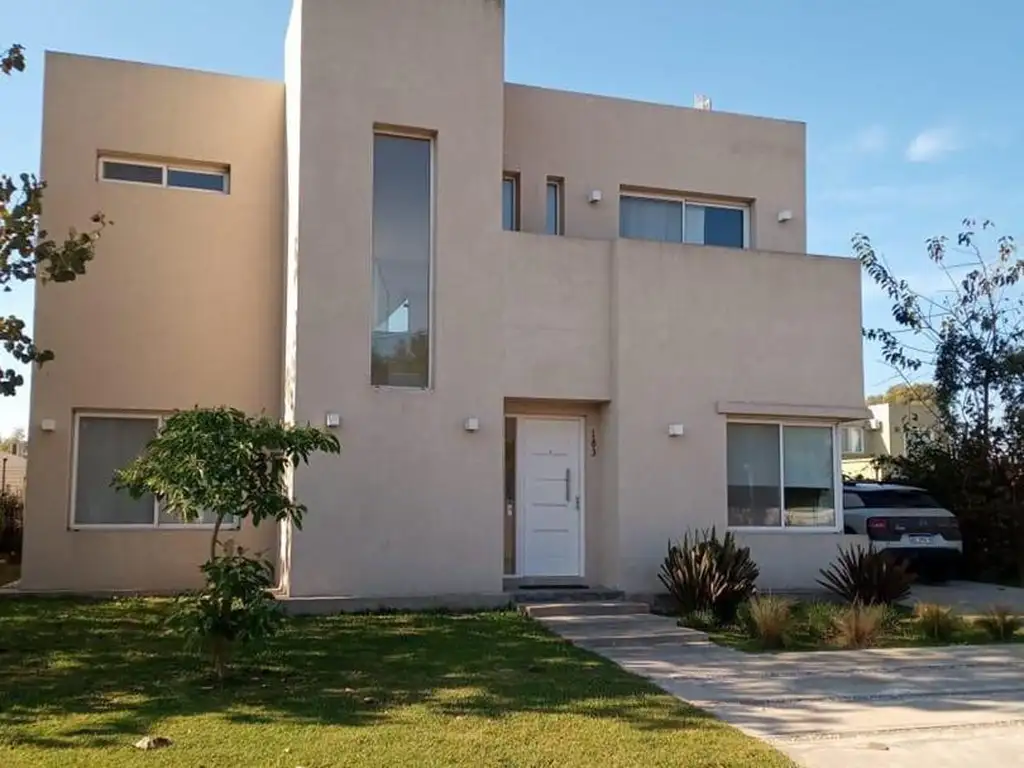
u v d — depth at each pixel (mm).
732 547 13273
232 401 14531
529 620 12289
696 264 14742
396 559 12961
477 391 13547
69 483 13820
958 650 11430
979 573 19219
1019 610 14508
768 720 8102
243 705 7887
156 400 14258
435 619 12172
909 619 13539
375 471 12992
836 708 8570
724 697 8867
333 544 12719
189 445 8570
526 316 13930
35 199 11273
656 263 14523
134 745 6727
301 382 12781
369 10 13523
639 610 12945
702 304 14703
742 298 14930
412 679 9039
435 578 13102
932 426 20672
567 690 8750
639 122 16469
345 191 13203
